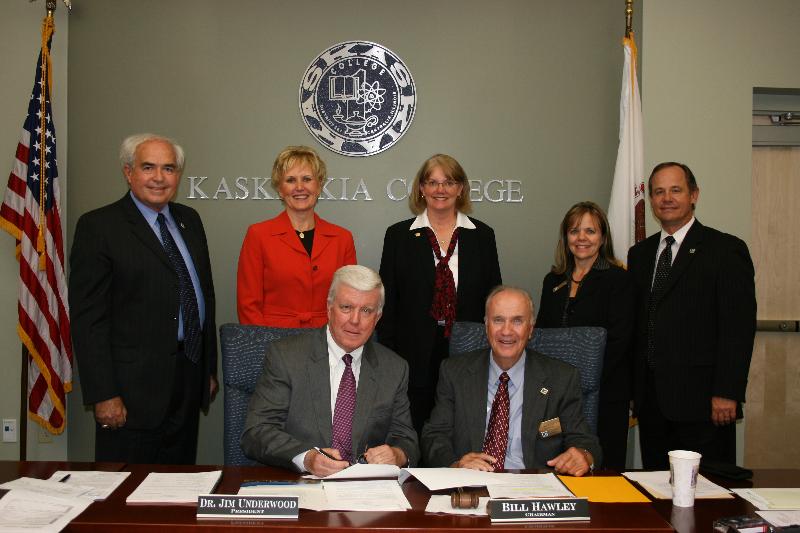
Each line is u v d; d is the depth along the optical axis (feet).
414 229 10.84
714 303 9.64
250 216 13.29
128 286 8.94
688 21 12.98
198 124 13.20
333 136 13.24
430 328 10.50
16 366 12.86
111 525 5.04
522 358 7.87
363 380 7.34
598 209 10.26
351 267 7.27
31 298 11.82
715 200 13.02
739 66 13.01
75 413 13.07
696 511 5.57
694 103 13.01
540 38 13.32
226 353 7.79
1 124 12.78
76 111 13.14
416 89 13.28
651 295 10.07
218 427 13.29
